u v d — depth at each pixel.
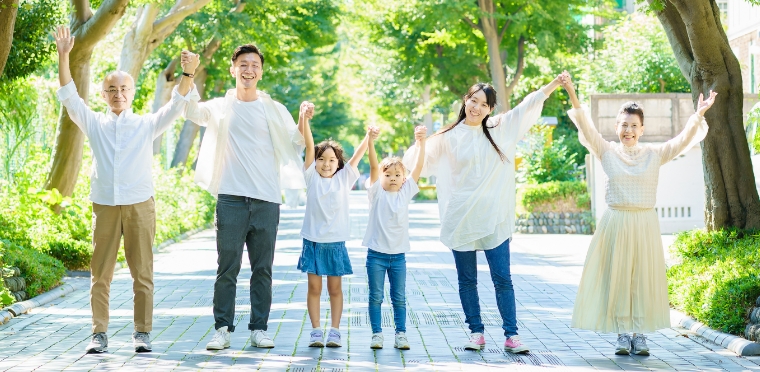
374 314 8.91
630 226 8.41
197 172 8.71
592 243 8.55
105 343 8.64
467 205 8.54
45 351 8.71
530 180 30.02
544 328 10.12
